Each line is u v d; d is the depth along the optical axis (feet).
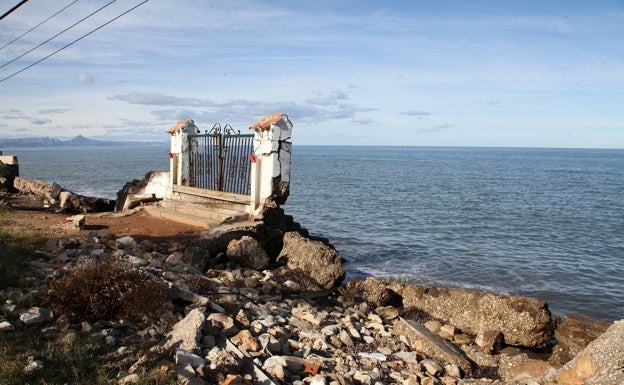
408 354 26.84
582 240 73.87
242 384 17.07
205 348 19.85
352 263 56.44
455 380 25.07
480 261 58.34
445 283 49.32
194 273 32.07
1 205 58.80
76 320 21.44
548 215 98.48
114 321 21.57
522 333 31.37
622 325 22.30
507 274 53.31
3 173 98.07
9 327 19.47
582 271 55.21
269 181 43.01
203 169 52.75
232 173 47.88
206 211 47.44
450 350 28.58
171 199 54.08
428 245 66.74
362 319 33.55
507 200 123.44
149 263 30.14
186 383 16.78
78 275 22.58
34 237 35.32
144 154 529.45
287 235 41.39
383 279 50.11
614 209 110.52
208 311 24.43
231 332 22.21
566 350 30.66
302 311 30.35
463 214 96.12
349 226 80.18
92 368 17.75
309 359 22.31
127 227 44.62
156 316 22.29
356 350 26.61
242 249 37.76
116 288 22.15
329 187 148.77
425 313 36.32
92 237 34.88
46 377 16.67
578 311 42.91
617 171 281.54
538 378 24.61
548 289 48.60
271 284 34.24
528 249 66.13
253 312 26.78
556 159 493.77
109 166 266.16
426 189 147.74
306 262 38.29
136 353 19.12
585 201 126.21
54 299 21.74
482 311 33.01
